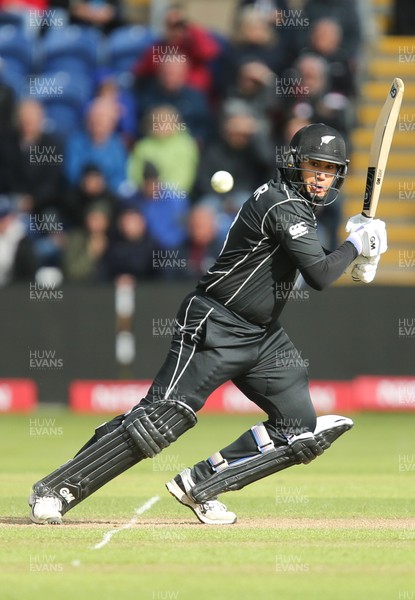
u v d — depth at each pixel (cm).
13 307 4591
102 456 2072
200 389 2053
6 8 5694
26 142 5000
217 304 2061
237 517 2239
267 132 4972
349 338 4516
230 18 6109
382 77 5803
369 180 2111
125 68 5638
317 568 1695
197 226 4669
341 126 4981
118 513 2300
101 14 5738
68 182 4994
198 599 1497
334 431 2127
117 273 4706
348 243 2067
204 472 2134
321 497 2562
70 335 4591
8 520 2164
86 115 5222
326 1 5412
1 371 4609
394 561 1750
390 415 4525
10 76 5531
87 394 4597
